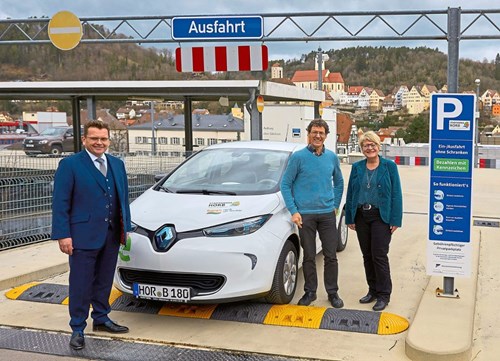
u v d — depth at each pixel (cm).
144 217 493
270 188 545
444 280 523
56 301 541
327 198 510
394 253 747
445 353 391
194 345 434
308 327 468
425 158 2466
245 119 2700
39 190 780
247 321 482
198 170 598
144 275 479
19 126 4794
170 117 5269
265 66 948
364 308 516
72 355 419
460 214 501
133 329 468
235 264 461
